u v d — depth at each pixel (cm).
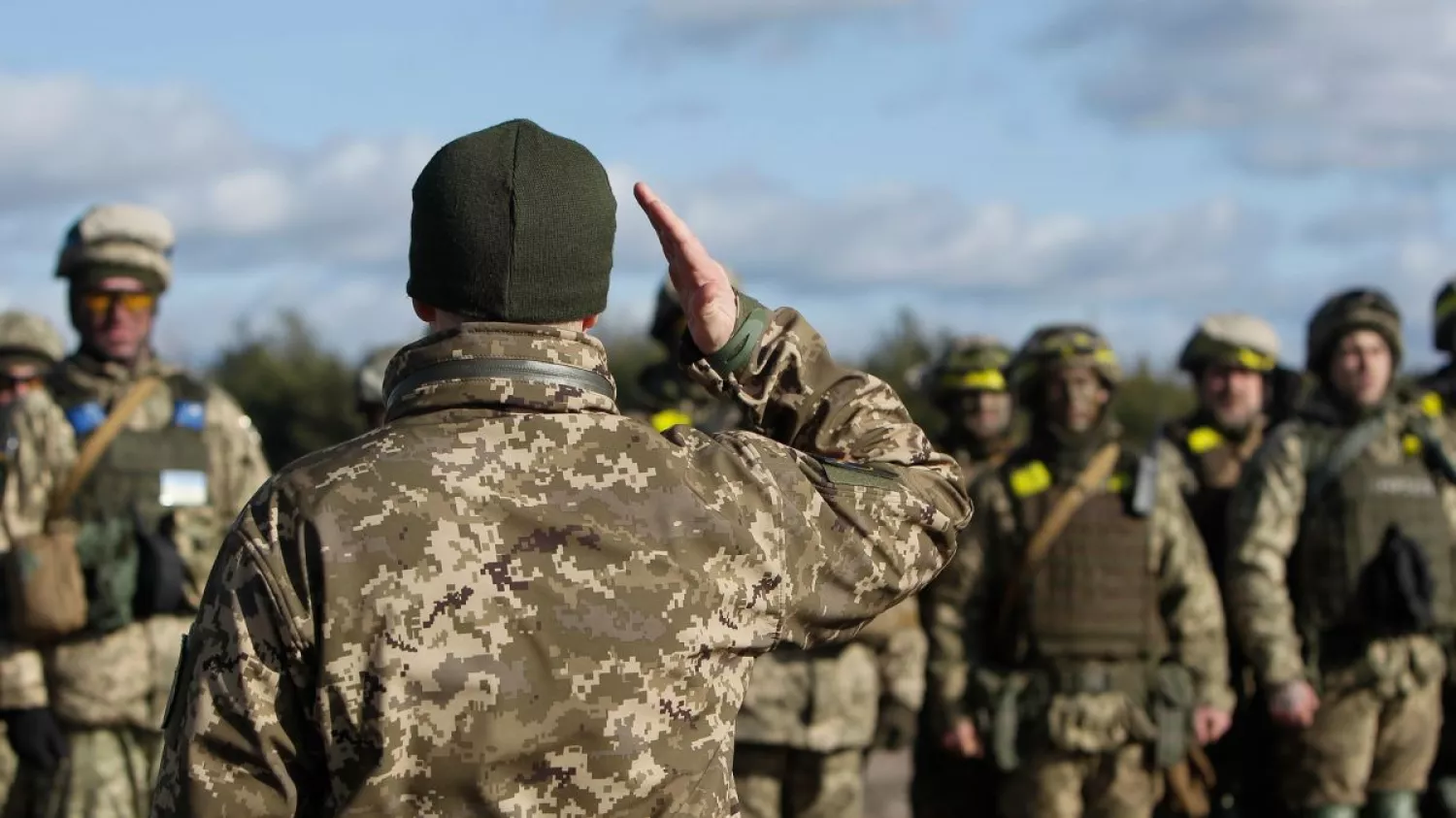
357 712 217
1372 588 700
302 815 222
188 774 215
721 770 235
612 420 238
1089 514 683
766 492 242
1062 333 696
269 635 217
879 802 1047
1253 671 737
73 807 628
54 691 627
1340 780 707
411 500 223
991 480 703
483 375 233
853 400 267
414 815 219
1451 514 722
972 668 691
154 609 630
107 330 652
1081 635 675
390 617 218
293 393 2275
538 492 228
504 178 234
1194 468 818
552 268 236
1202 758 700
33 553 614
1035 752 678
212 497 660
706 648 232
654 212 262
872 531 249
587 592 225
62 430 641
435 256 236
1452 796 745
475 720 219
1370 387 721
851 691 688
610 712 224
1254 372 827
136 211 661
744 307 267
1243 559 708
